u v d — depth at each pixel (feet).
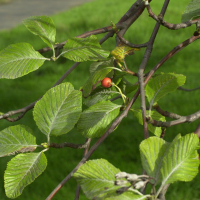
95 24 30.71
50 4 52.39
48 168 11.34
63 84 3.08
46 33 3.25
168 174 2.68
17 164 2.92
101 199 2.64
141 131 13.05
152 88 3.07
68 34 28.94
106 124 3.15
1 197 10.31
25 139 3.01
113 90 3.41
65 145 3.09
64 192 10.16
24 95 17.29
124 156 11.80
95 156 11.70
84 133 3.14
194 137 2.72
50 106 3.04
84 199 9.75
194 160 2.70
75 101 3.05
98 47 3.16
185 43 3.20
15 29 32.42
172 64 19.56
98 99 3.40
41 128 3.01
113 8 39.83
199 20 3.19
